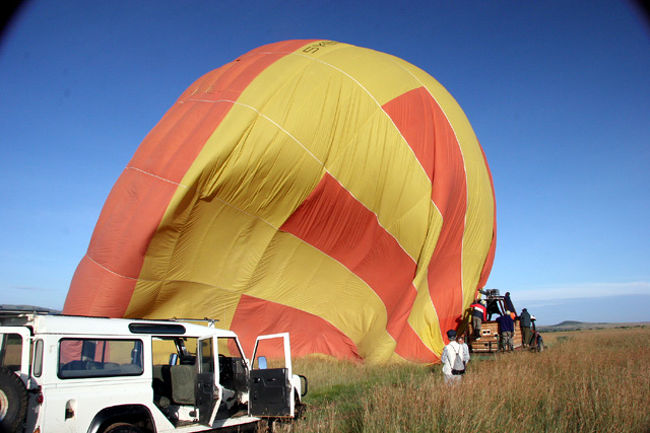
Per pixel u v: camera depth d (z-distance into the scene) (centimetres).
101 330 632
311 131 1502
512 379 912
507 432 663
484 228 1955
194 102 1586
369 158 1577
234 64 1727
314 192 1511
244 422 752
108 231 1378
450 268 1853
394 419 694
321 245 1575
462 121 1939
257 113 1465
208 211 1409
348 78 1641
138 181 1408
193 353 800
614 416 696
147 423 658
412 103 1727
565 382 958
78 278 1418
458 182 1805
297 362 1470
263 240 1502
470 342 1872
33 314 596
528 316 2014
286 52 1702
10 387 514
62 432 563
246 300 1519
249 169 1417
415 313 1770
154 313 1421
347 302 1641
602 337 3012
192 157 1388
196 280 1444
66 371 589
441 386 842
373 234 1616
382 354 1648
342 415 829
